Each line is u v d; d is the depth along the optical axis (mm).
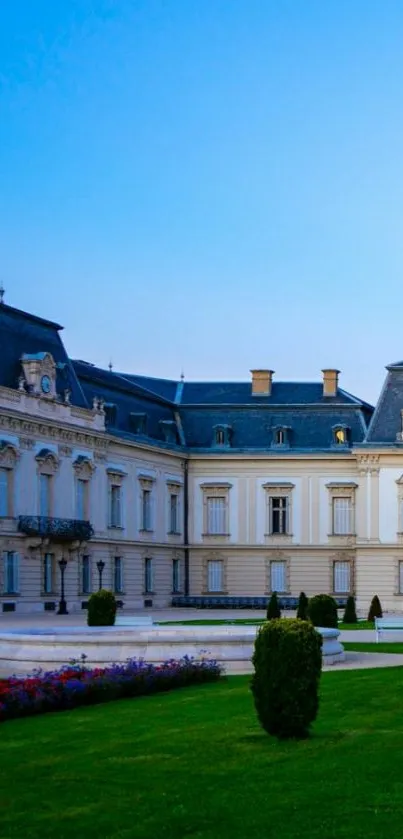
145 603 97562
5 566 78875
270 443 102875
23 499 80375
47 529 81812
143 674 32469
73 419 86312
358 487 100250
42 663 38500
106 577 91812
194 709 29094
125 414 96750
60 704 29750
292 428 103250
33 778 22031
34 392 81062
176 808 19953
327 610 59281
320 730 25734
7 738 25766
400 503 98562
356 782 21281
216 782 21547
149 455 98250
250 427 103688
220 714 28250
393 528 98625
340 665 39781
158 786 21391
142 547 97125
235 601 100438
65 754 23984
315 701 24766
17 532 79438
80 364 95188
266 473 102938
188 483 104000
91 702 30766
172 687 33312
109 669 33000
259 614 87125
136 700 31281
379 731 25609
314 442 102562
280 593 102500
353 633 58438
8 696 28609
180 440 103625
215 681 34969
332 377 105188
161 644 38062
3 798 20734
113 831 18906
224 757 23359
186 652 38031
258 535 102875
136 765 22922
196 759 23266
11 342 80938
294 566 102500
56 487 84375
